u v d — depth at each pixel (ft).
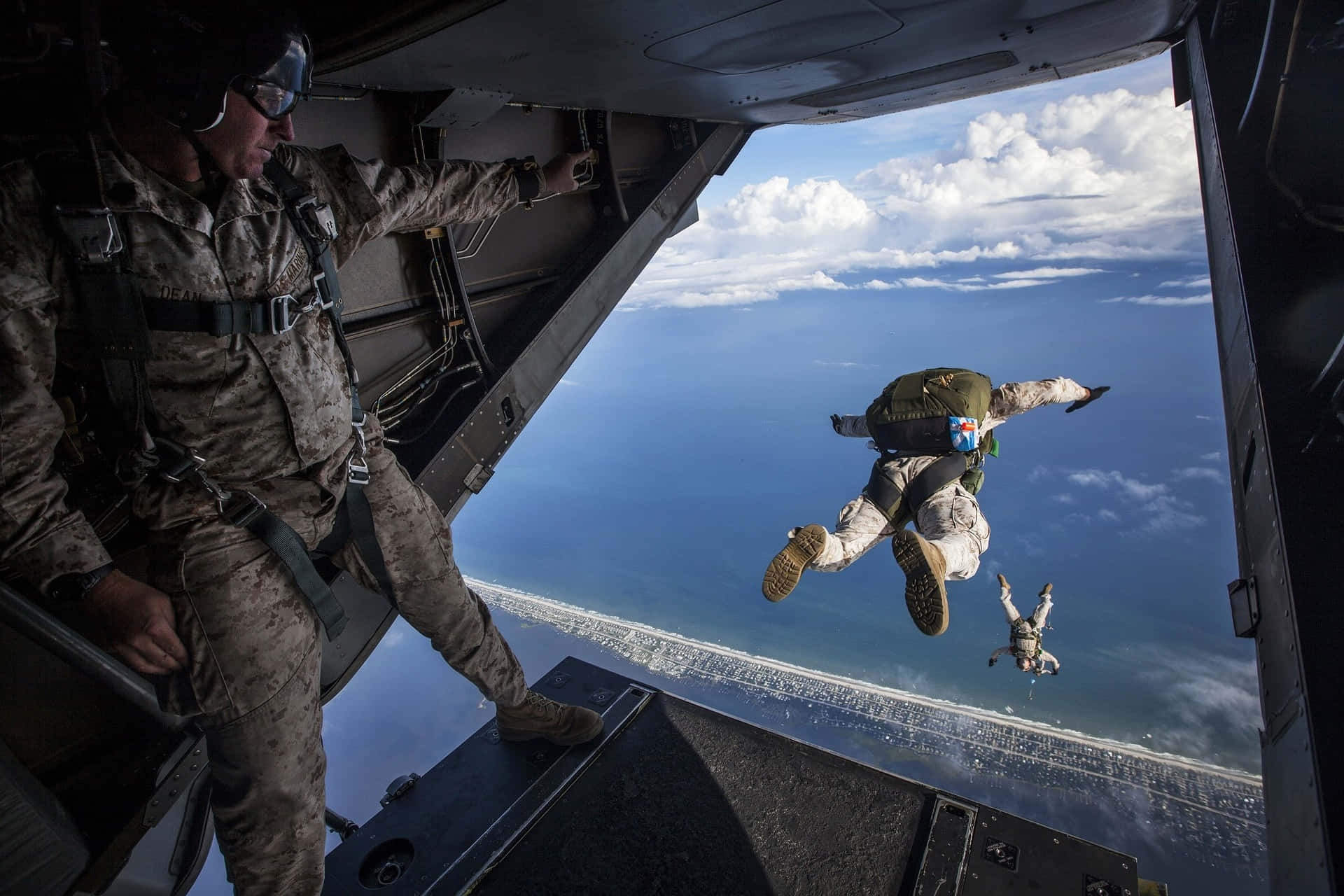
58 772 5.65
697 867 6.46
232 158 3.81
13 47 4.36
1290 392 4.93
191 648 4.34
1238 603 5.31
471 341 10.16
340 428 4.91
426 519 5.96
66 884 4.98
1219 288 6.77
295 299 4.39
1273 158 6.38
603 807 7.18
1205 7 8.30
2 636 5.26
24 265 3.42
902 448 8.70
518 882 6.48
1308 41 6.61
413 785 7.73
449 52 6.83
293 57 3.67
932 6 7.46
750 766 7.48
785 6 6.83
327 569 7.89
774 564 7.89
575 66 8.32
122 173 3.62
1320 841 3.33
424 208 5.46
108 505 5.20
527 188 6.19
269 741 4.66
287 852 4.94
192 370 4.02
